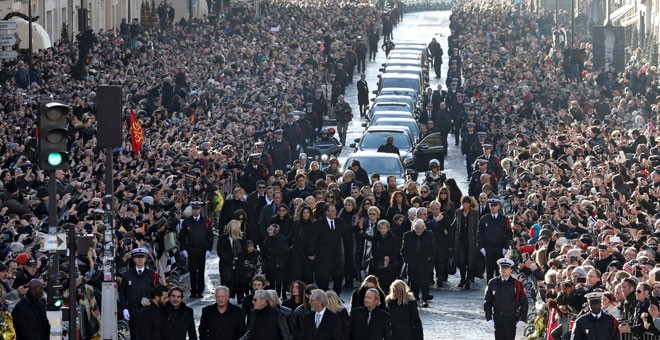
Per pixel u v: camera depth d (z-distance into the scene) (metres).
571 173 63.53
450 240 52.69
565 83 106.69
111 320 38.94
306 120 88.88
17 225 46.38
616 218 51.56
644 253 42.50
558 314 39.88
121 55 106.94
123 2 150.88
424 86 118.00
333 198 53.53
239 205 53.34
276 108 94.31
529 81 107.25
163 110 82.69
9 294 39.28
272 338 35.78
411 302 37.38
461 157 90.25
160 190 56.12
